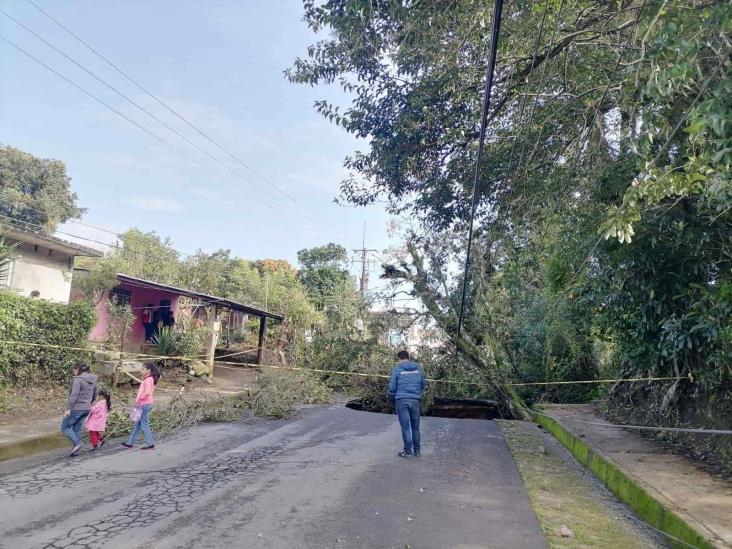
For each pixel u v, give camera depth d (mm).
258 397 13273
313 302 35000
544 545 4934
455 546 4820
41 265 16297
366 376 16234
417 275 16344
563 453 9617
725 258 7488
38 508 5625
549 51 7488
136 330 21141
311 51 8773
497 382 15477
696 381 8688
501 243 11938
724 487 6262
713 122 4535
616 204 8352
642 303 9297
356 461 8062
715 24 4707
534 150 8812
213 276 32438
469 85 8648
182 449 8750
